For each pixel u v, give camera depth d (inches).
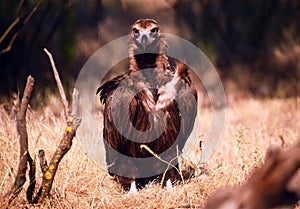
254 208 295.3
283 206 292.2
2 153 601.3
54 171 527.2
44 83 1035.9
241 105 1103.0
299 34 1283.2
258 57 1263.5
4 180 547.2
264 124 906.1
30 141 657.0
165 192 590.2
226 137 855.1
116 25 1419.8
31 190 531.2
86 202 563.2
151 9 1504.7
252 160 655.1
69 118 515.5
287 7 1279.5
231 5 1301.7
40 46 1069.8
